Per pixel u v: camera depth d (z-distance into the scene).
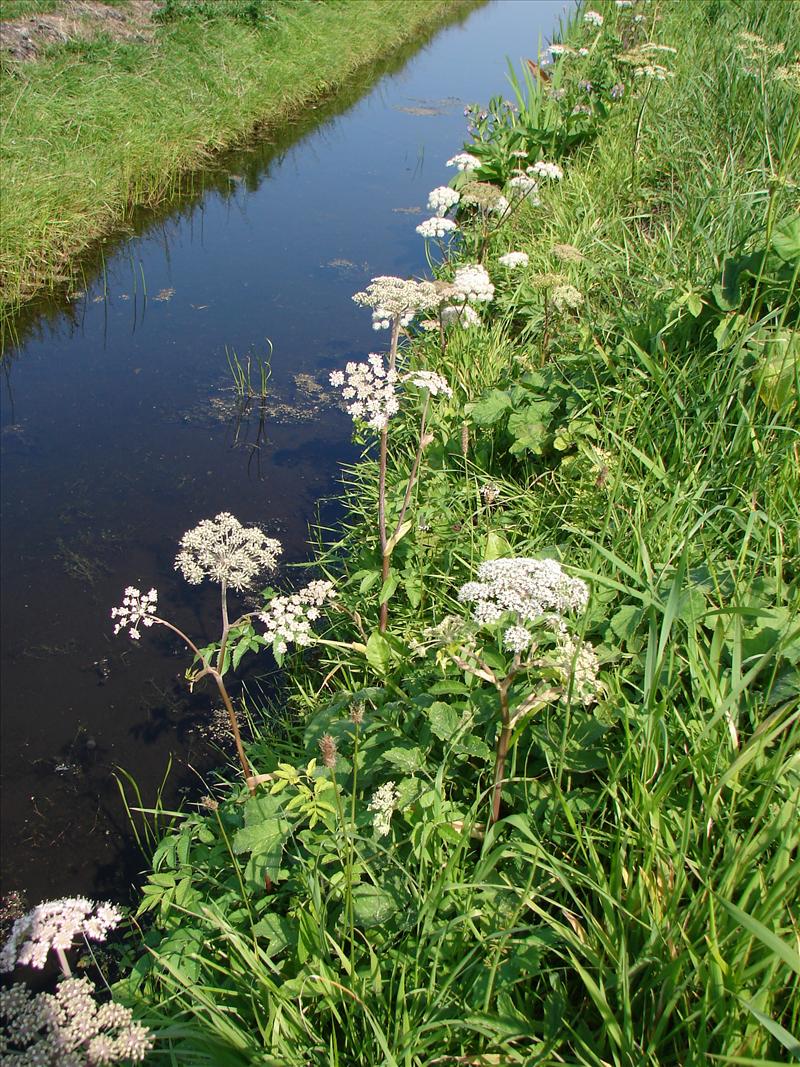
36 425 5.50
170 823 3.16
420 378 3.17
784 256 4.01
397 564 3.82
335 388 5.93
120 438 5.38
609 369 4.23
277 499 4.85
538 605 2.05
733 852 1.95
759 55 7.08
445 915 2.21
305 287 7.36
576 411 4.08
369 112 12.50
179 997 2.24
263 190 9.60
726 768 2.20
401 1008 1.99
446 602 3.55
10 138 8.01
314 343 6.48
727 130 6.96
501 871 2.30
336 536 4.53
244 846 2.39
